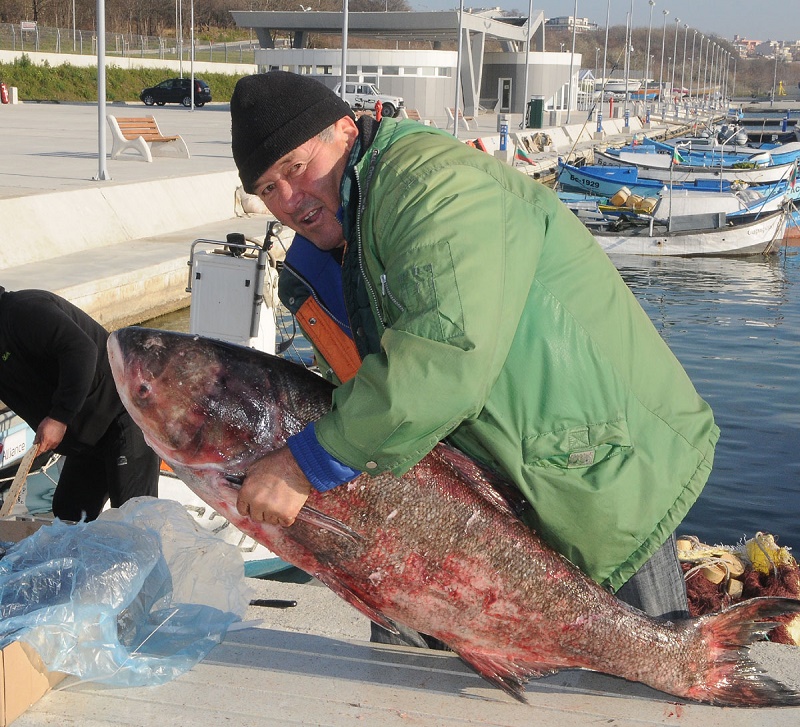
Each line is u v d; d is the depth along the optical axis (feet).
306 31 196.54
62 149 87.71
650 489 8.65
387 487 8.38
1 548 11.46
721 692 9.37
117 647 9.73
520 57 221.87
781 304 64.90
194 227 60.75
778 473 33.53
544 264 8.16
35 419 15.39
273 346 21.70
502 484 8.82
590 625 8.90
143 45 245.86
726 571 18.66
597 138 184.44
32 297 14.28
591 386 8.29
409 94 189.06
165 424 8.58
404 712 9.32
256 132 8.13
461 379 7.23
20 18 266.57
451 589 8.70
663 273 74.74
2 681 8.82
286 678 9.95
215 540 11.89
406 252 7.44
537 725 9.13
